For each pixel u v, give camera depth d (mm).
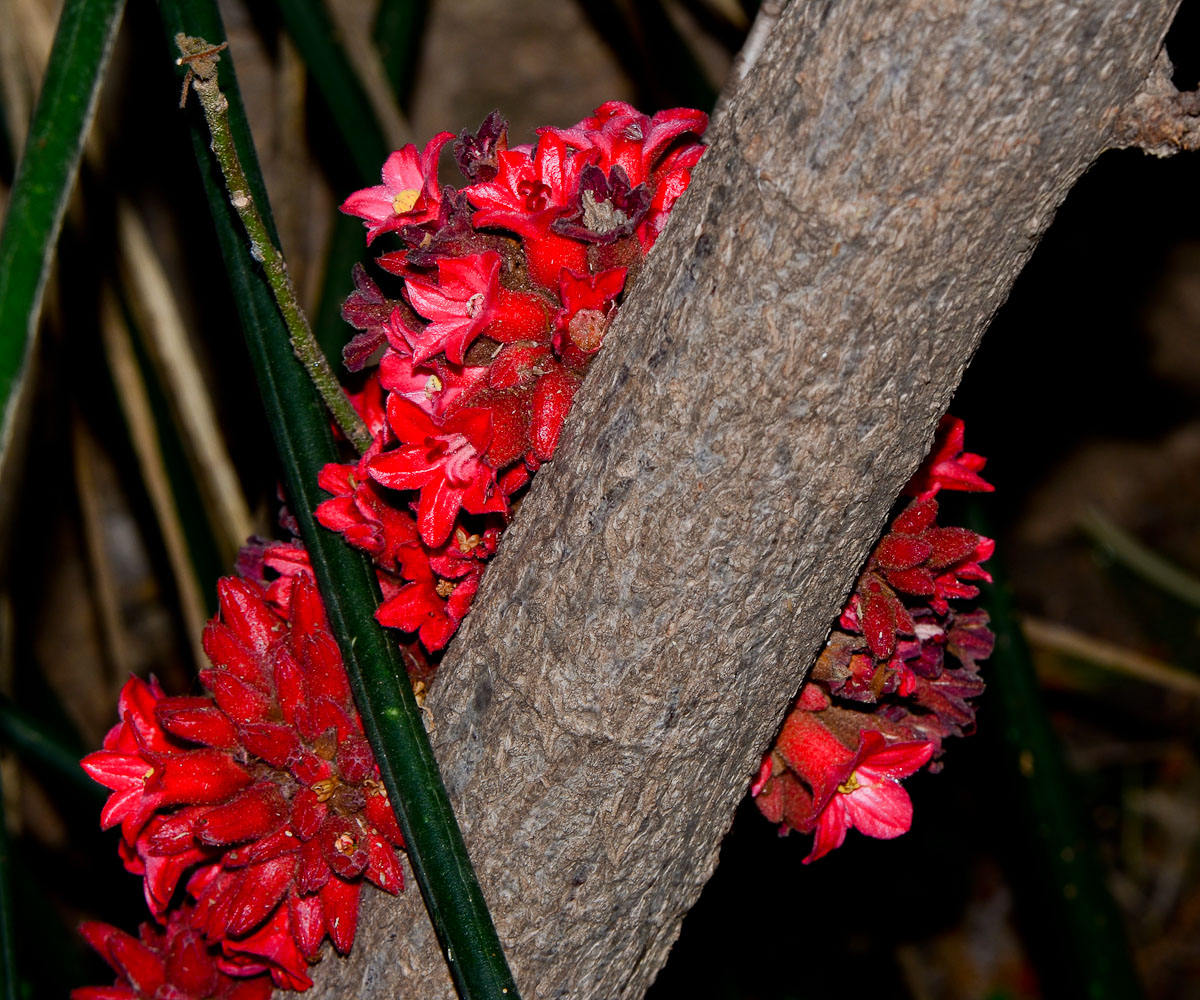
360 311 632
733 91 650
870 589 634
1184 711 1337
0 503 995
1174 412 1353
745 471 588
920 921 1221
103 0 638
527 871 618
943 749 664
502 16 942
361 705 618
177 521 805
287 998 647
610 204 609
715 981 1023
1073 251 1244
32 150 627
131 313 800
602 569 599
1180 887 1289
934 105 567
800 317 580
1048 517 1389
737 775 621
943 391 591
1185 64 815
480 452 610
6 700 754
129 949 662
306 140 900
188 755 632
